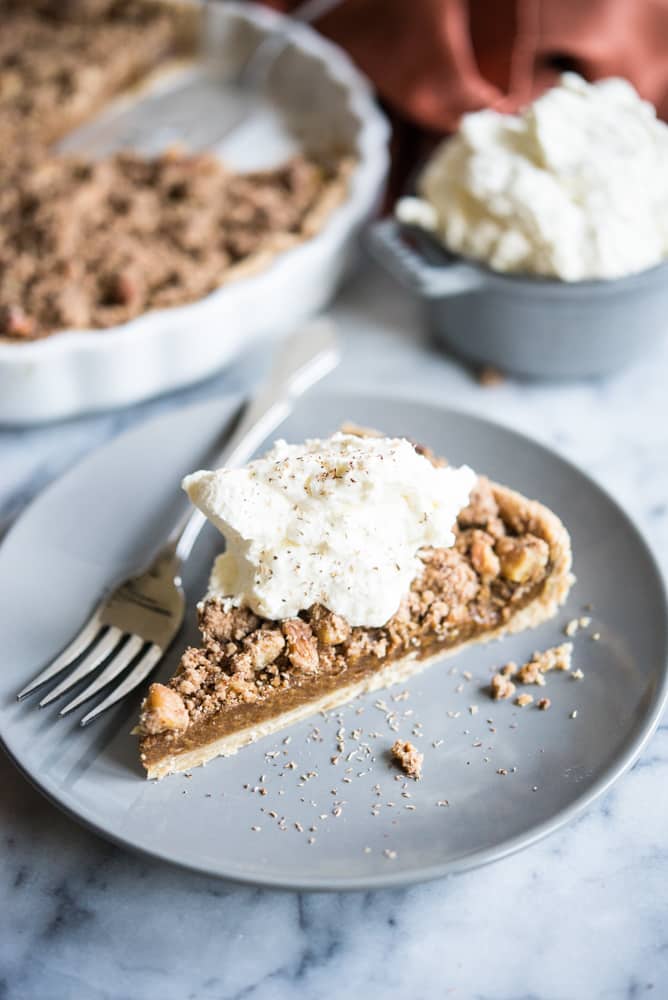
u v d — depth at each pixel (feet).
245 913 1.48
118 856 1.52
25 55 2.52
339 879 1.41
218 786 1.53
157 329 1.90
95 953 1.45
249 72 2.48
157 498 1.79
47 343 1.87
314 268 2.05
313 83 2.40
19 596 1.68
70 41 2.55
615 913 1.47
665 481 1.90
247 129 2.40
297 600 1.59
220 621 1.61
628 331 1.96
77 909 1.48
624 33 2.20
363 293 2.19
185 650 1.62
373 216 2.17
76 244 2.07
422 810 1.51
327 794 1.53
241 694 1.55
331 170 2.24
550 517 1.69
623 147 1.91
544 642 1.66
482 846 1.46
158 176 2.22
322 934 1.46
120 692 1.57
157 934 1.46
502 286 1.88
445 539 1.61
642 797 1.56
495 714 1.60
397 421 1.86
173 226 2.12
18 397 1.92
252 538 1.57
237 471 1.59
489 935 1.46
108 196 2.18
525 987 1.42
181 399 2.02
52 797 1.47
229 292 1.95
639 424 1.98
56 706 1.56
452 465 1.82
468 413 1.86
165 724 1.51
